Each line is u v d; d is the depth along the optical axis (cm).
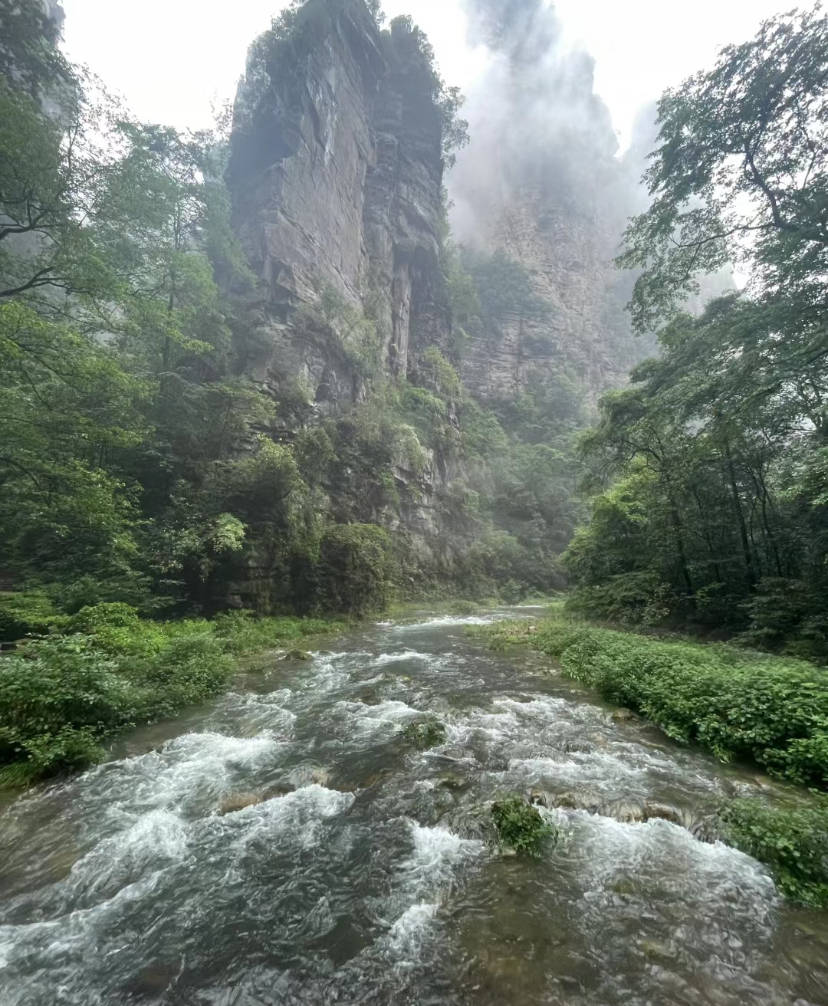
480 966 321
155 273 2270
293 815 527
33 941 349
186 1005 298
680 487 1683
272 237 3462
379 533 2892
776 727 624
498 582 4659
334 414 3438
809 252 1283
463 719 834
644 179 1695
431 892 399
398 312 5109
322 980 314
